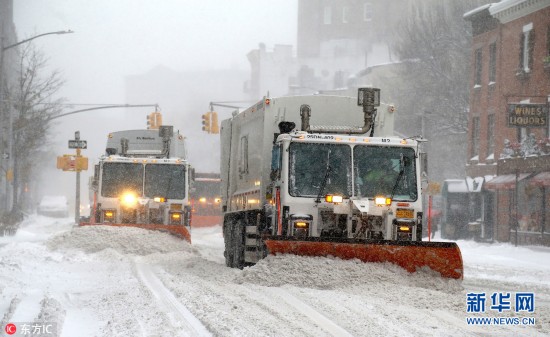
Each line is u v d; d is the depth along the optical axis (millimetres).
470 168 91562
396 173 31234
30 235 69812
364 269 26844
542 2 76188
